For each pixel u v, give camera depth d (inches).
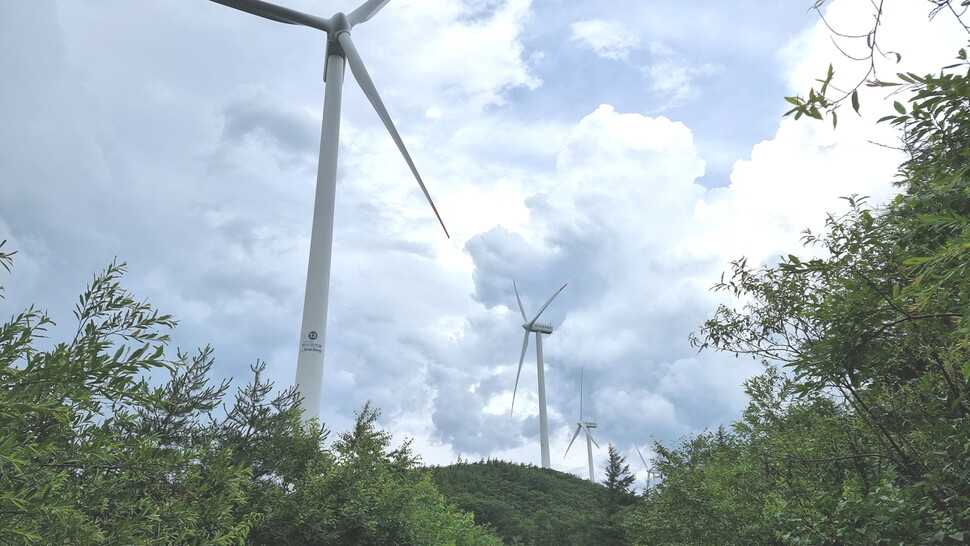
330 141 1341.0
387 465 764.6
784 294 244.2
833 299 184.5
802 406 303.3
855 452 246.4
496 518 2431.1
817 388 187.3
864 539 187.0
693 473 598.2
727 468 528.7
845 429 250.5
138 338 154.9
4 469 115.3
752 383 339.6
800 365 184.9
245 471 193.8
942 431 190.7
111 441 139.8
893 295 167.8
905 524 180.9
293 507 595.5
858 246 199.6
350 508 644.1
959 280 131.6
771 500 287.7
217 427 589.0
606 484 2207.2
